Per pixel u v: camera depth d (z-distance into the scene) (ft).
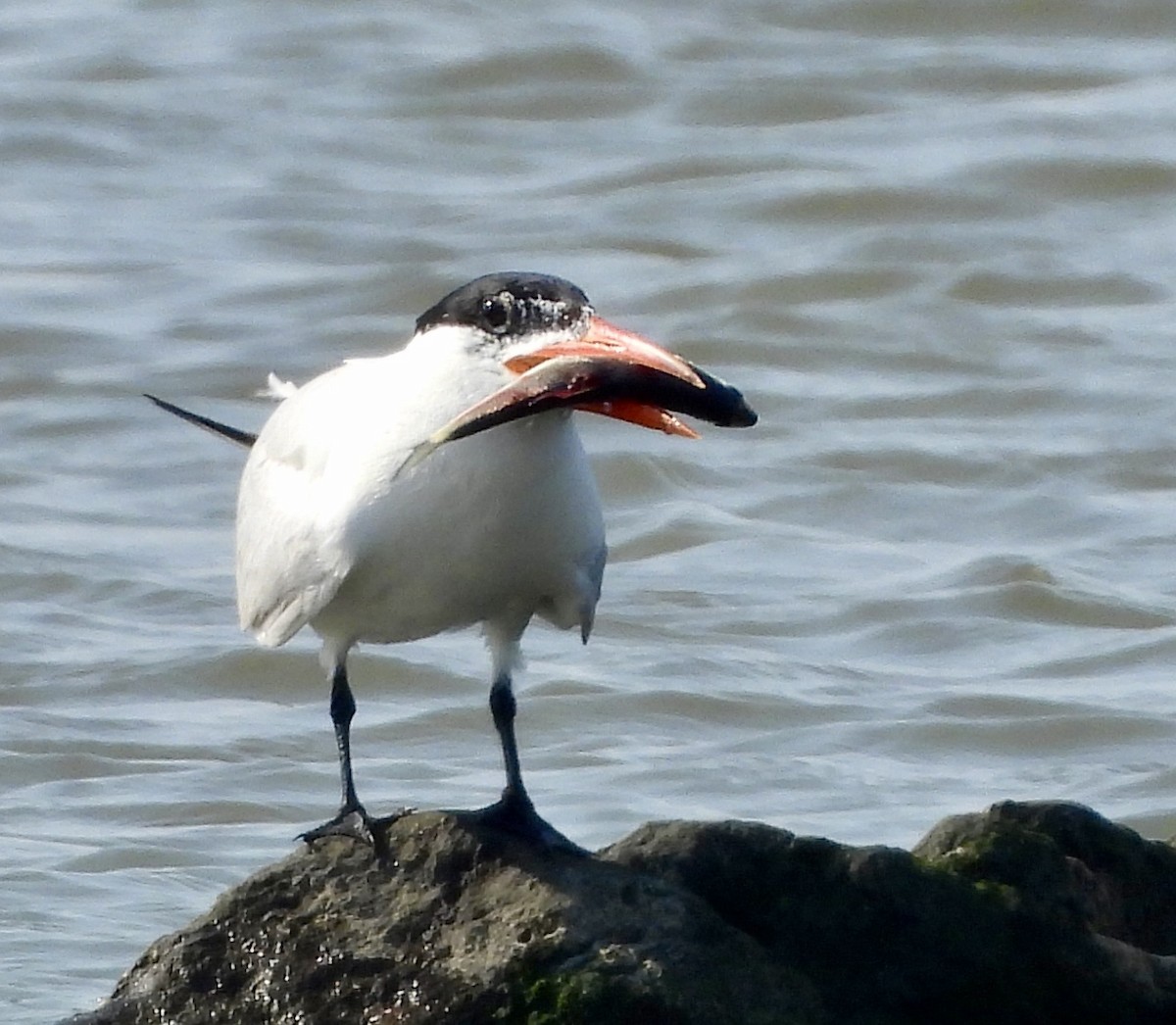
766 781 44.68
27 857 41.42
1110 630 52.90
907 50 91.40
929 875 27.81
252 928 28.96
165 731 47.73
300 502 29.22
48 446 65.36
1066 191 81.20
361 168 85.46
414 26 94.68
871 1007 27.37
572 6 95.96
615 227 79.36
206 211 81.97
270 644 29.91
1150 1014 27.91
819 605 54.29
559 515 28.12
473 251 78.02
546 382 26.91
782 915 27.66
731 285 74.38
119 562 57.00
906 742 46.93
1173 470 62.69
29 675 50.37
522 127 88.28
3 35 95.20
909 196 79.97
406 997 27.89
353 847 29.17
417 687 49.83
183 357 71.10
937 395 67.77
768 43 92.38
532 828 28.91
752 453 63.93
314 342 71.97
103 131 87.92
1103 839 28.68
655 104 88.63
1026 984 27.63
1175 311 73.15
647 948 27.14
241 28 95.25
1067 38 91.76
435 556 28.12
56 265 77.36
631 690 48.91
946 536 59.47
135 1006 29.07
